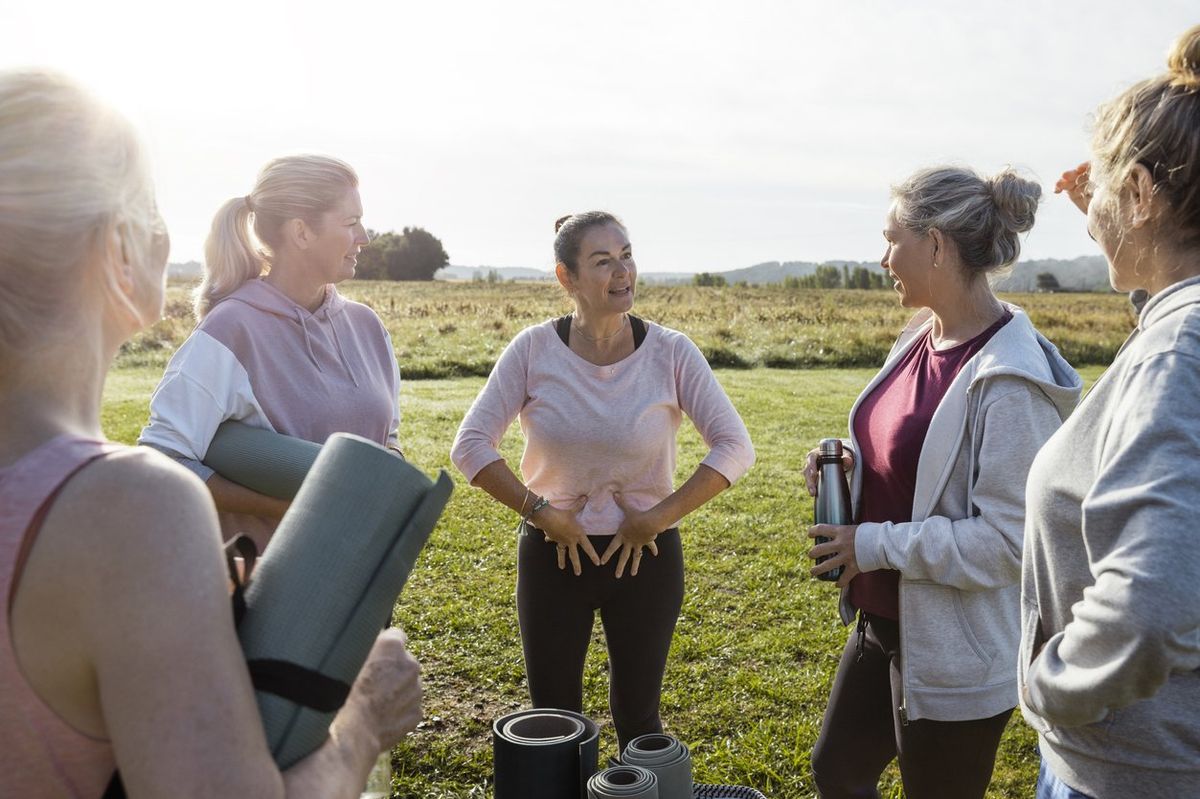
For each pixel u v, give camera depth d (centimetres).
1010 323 219
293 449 228
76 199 85
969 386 213
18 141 84
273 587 96
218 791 76
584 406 282
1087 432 140
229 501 229
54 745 81
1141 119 135
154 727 76
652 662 288
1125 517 122
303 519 100
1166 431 121
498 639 472
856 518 248
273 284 257
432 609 512
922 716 222
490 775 344
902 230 230
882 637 238
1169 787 134
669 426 292
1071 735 144
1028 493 153
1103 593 122
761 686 418
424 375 1681
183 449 230
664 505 277
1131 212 139
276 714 91
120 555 77
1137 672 121
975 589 213
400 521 102
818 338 2231
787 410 1266
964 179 224
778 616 511
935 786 229
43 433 85
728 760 350
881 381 252
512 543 634
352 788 96
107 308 91
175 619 78
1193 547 116
